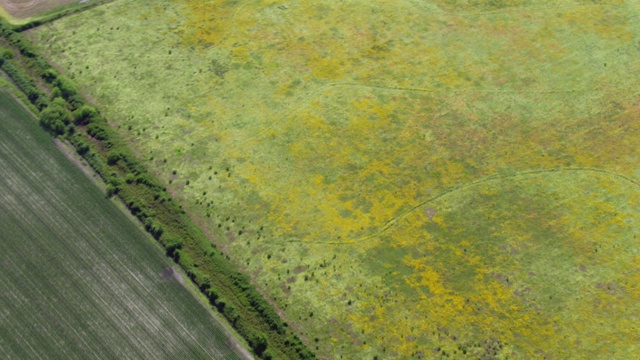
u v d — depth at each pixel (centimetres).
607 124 6197
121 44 6631
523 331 4812
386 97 6319
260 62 6556
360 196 5559
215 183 5556
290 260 5119
